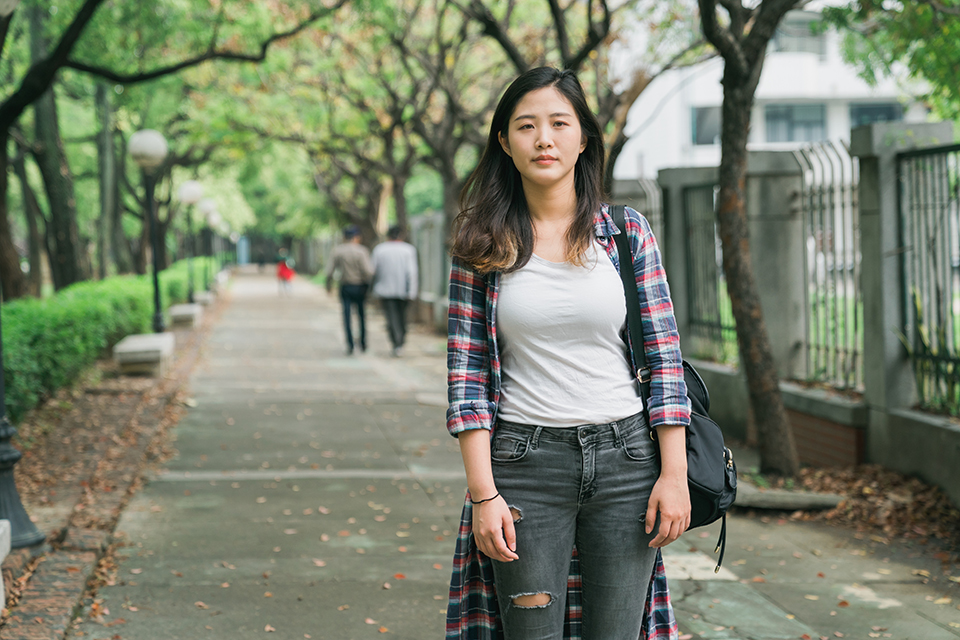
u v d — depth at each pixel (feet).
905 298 20.38
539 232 7.09
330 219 113.09
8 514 14.78
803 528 18.03
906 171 20.21
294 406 32.09
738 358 26.73
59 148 43.09
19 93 28.68
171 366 41.16
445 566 15.46
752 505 18.95
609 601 7.08
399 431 28.02
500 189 7.15
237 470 22.48
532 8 48.24
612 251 7.05
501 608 7.15
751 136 98.02
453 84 46.78
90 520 16.96
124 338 42.96
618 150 28.91
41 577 13.62
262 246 331.77
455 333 7.07
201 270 103.65
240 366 43.50
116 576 14.51
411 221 77.61
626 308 7.00
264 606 13.46
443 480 21.83
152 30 39.81
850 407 21.20
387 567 15.34
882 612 13.57
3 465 14.80
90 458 21.65
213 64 61.77
